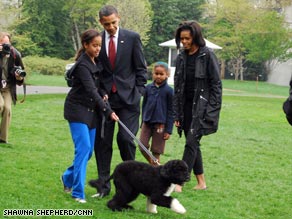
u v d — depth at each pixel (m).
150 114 7.88
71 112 6.20
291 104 5.96
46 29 58.25
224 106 21.42
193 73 7.09
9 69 9.63
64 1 58.31
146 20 50.47
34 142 10.21
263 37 48.25
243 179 8.29
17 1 55.97
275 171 9.03
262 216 6.37
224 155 10.25
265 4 50.69
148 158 8.01
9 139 10.34
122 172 5.95
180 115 7.28
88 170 8.08
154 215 5.93
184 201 6.75
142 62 6.81
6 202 6.01
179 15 58.31
